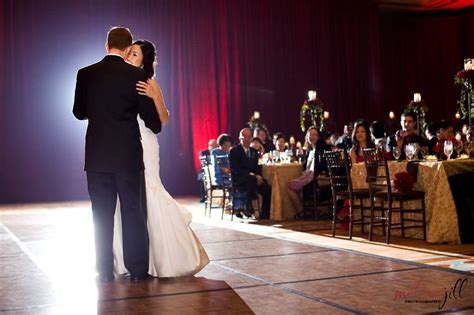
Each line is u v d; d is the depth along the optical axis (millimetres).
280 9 15688
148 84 3771
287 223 7477
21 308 3191
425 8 16953
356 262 4262
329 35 16188
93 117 3730
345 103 16297
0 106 13000
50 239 6344
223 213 8266
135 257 3832
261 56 15461
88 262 4711
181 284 3674
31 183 13250
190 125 14758
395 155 6145
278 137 10477
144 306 3139
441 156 6000
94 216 3812
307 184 8031
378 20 16703
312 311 2896
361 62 16500
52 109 13430
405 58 17391
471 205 5348
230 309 3006
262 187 8203
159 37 14414
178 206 3934
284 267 4152
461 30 17188
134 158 3742
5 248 5688
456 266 4043
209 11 14938
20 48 13133
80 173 13641
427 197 5492
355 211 6480
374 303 3012
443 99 17203
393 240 5578
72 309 3133
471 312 2805
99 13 13820
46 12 13359
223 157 8266
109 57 3809
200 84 14812
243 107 15320
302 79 15852
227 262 4445
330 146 8523
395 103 17328
